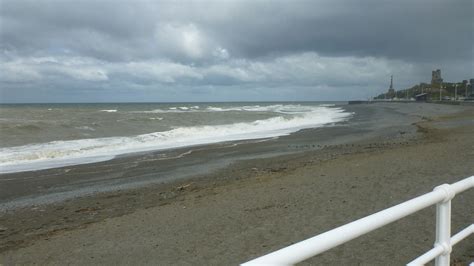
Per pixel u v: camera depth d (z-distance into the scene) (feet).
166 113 161.07
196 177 42.34
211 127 97.45
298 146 66.13
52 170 46.73
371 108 279.90
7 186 39.17
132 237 23.12
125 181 41.14
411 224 20.07
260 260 4.75
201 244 20.89
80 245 22.52
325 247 5.59
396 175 33.65
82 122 98.43
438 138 68.18
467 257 15.24
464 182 9.73
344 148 61.72
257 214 25.53
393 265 15.70
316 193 29.68
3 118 116.57
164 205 30.50
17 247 23.20
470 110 192.54
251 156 56.03
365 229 6.36
